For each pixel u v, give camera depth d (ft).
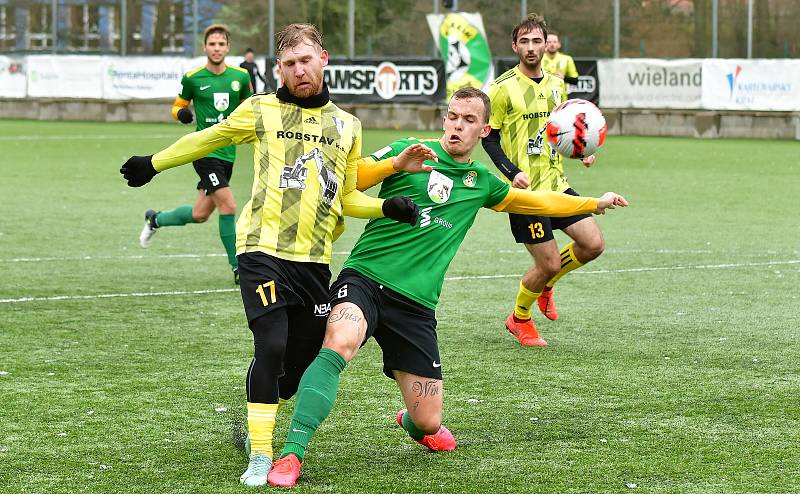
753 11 234.99
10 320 66.80
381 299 40.19
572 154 59.62
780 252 97.19
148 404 48.70
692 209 127.85
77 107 282.15
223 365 56.29
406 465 40.40
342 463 40.60
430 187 41.11
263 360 38.42
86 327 65.16
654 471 39.75
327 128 39.93
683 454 41.83
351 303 39.29
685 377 54.39
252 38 265.34
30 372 54.34
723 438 43.98
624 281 82.79
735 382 53.42
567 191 65.36
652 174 167.02
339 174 39.88
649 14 241.35
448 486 38.01
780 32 234.17
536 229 60.08
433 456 41.55
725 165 180.45
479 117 41.14
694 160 188.85
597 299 75.92
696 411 48.06
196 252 96.12
